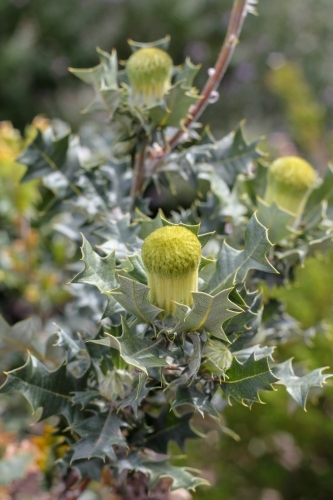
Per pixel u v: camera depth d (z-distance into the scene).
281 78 2.55
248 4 1.02
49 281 1.35
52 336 1.03
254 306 0.91
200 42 4.26
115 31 4.24
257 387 0.85
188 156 1.04
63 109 3.85
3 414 1.20
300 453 1.60
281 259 1.01
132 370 0.91
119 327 0.92
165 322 0.85
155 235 0.84
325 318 1.47
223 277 0.88
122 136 1.01
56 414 0.91
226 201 1.06
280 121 3.79
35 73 4.05
